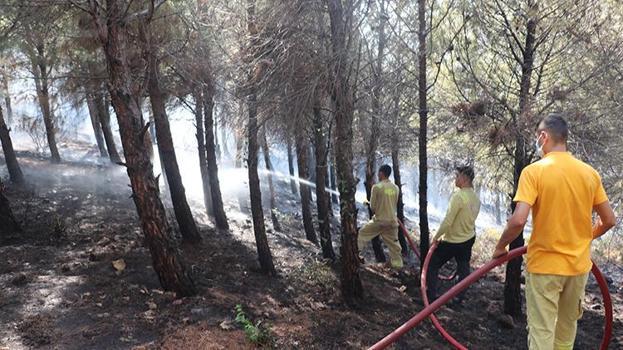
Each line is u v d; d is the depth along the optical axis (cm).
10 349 429
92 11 525
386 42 675
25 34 767
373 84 665
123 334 473
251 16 673
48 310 516
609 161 573
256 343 473
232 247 909
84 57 835
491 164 741
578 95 585
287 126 663
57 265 677
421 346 545
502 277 881
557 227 300
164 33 793
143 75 711
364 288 728
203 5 784
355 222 656
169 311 536
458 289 359
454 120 670
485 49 624
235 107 763
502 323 638
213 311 547
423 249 760
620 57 565
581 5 558
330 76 603
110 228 926
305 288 710
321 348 496
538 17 572
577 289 308
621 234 775
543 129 320
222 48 754
